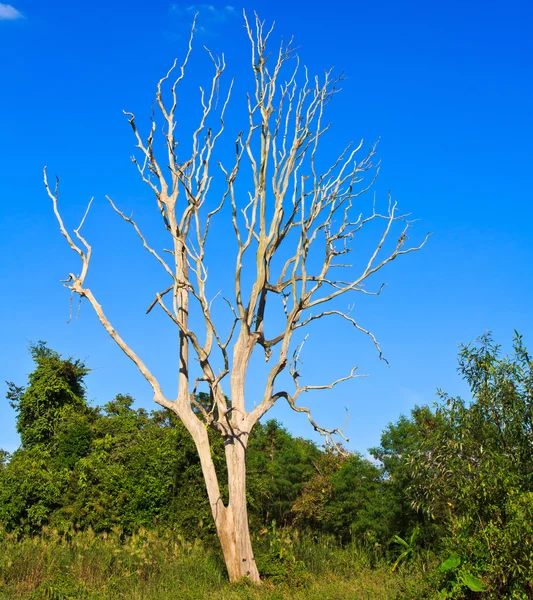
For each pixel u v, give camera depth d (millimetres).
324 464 31109
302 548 20984
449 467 13648
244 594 16141
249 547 18016
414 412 24719
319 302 19547
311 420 19094
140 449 25984
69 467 27672
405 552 20000
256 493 24594
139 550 19031
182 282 18859
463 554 12984
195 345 18609
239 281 19047
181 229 20266
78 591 16156
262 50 20109
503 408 13086
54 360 32562
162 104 20641
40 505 23328
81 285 19062
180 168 19859
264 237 19656
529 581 11453
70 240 19328
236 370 19328
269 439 36156
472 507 12727
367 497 27375
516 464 12750
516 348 13164
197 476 23359
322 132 20125
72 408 32094
